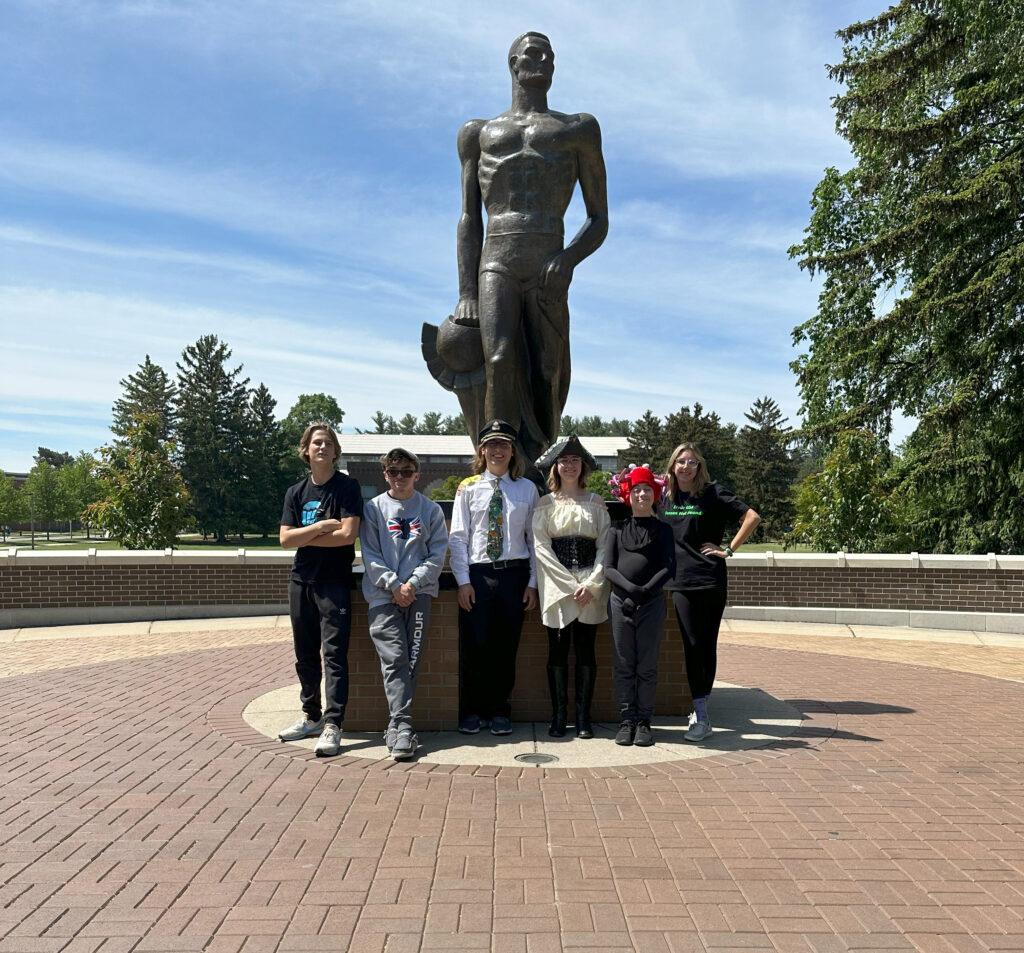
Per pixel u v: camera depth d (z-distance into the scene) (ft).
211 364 222.28
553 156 25.18
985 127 66.08
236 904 11.60
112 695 25.61
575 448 20.71
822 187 81.97
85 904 11.60
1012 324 63.67
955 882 12.47
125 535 67.05
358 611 20.97
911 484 66.44
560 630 20.63
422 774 17.53
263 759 18.53
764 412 215.72
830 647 37.83
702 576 20.56
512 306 25.43
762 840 14.06
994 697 26.37
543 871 12.71
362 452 232.32
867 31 72.95
